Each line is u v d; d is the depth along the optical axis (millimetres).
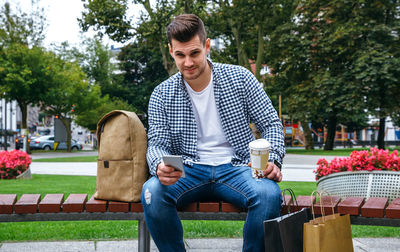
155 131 2590
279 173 2295
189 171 2461
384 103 21672
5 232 4078
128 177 2537
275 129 2516
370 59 20594
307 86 22938
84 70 43750
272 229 1911
